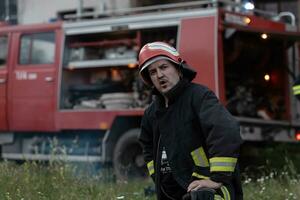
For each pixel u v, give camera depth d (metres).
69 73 11.73
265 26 10.82
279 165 10.85
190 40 10.46
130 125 11.12
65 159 8.17
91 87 11.54
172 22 10.69
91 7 18.45
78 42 11.70
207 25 10.35
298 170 10.27
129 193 7.39
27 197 6.40
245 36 10.95
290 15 11.70
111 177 9.87
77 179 7.43
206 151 3.74
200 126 3.73
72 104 11.64
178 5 10.66
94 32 11.39
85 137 11.47
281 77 11.59
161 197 3.92
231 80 10.99
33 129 11.95
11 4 17.95
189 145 3.74
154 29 10.91
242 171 10.72
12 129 12.21
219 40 10.29
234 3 10.79
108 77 11.61
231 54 10.75
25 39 12.21
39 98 11.91
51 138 11.90
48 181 7.14
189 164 3.76
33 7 19.59
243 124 10.89
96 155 11.26
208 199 3.48
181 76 3.84
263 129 11.16
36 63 12.00
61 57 11.71
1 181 6.89
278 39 11.43
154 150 3.97
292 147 11.55
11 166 7.82
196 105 3.73
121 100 11.16
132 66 11.26
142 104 11.06
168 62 3.79
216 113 3.64
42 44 11.98
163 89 3.79
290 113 11.52
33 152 12.04
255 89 11.32
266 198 7.21
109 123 11.18
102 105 11.38
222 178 3.55
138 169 10.74
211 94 3.75
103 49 11.45
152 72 3.81
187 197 3.62
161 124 3.84
